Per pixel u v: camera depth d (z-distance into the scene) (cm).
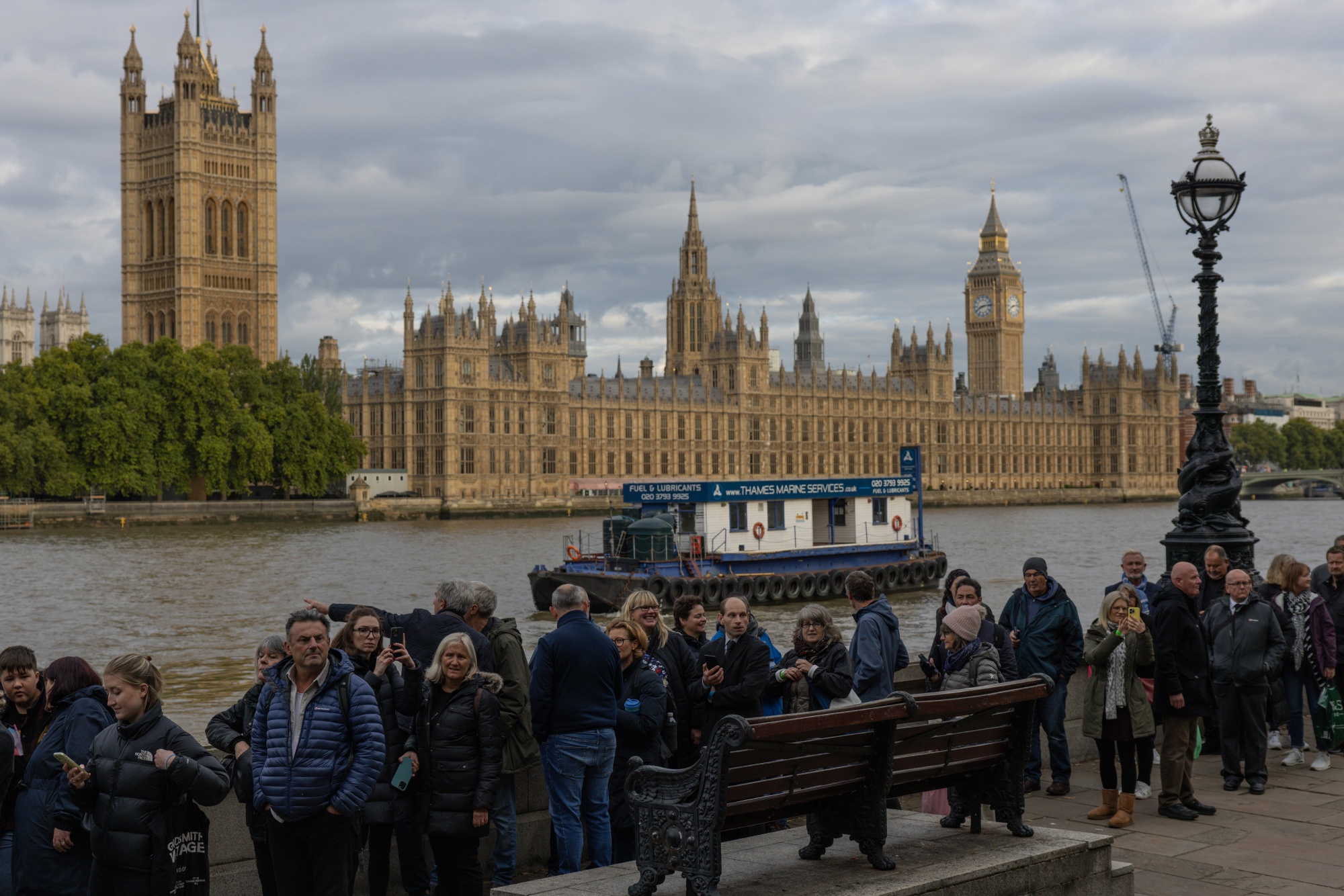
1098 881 1580
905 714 1435
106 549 12200
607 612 7706
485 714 1602
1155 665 2072
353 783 1423
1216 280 2656
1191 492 2666
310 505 18112
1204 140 2677
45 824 1473
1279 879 1750
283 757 1423
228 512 17038
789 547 8400
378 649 1684
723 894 1364
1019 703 1577
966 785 1614
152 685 1409
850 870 1452
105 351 16438
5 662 1541
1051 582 2234
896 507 8994
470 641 1620
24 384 15475
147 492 16312
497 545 13450
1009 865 1484
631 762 1401
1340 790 2261
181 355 16762
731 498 8094
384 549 12719
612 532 8275
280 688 1449
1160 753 2427
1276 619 2244
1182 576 2086
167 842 1388
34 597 8250
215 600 8181
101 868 1384
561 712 1741
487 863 1897
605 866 1739
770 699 1881
